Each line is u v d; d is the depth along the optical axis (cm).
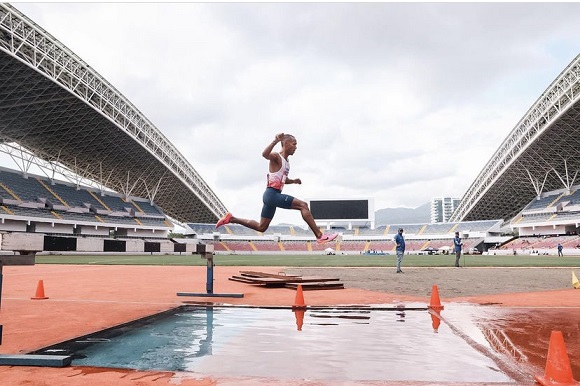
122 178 9406
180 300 891
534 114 7112
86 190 8581
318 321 629
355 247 9788
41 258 4709
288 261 4012
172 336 513
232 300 896
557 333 325
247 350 438
